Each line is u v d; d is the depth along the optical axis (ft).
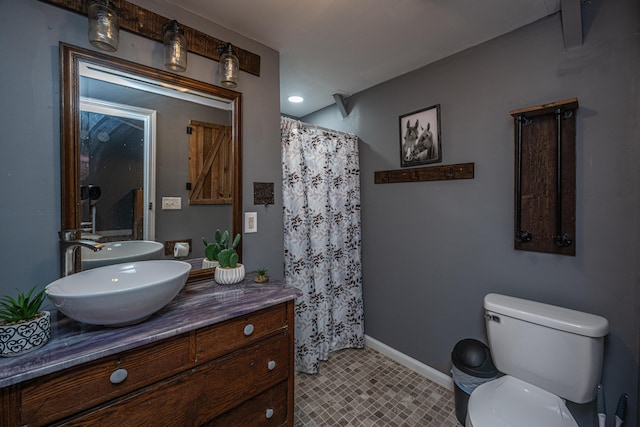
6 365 2.33
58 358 2.45
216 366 3.41
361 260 8.23
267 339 3.93
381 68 6.67
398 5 4.47
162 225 4.45
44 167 3.42
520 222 5.06
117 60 3.91
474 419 3.64
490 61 5.48
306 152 7.11
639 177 3.99
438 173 6.33
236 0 4.33
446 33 5.26
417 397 5.95
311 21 4.88
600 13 4.25
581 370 3.92
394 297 7.41
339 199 7.76
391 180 7.32
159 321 3.20
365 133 8.00
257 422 3.86
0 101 3.16
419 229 6.80
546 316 4.21
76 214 3.62
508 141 5.28
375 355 7.64
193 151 4.74
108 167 3.93
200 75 4.75
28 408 2.33
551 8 4.55
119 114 4.01
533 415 3.70
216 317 3.35
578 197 4.47
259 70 5.52
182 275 3.32
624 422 4.15
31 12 3.33
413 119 6.80
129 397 2.80
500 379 4.50
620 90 4.11
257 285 4.53
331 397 5.94
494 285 5.54
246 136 5.35
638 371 4.02
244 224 5.35
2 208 3.19
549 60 4.76
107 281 3.67
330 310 7.55
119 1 3.91
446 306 6.34
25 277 3.32
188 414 3.19
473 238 5.84
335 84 7.57
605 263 4.27
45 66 3.42
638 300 4.02
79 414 2.54
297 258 6.70
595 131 4.32
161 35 4.28
